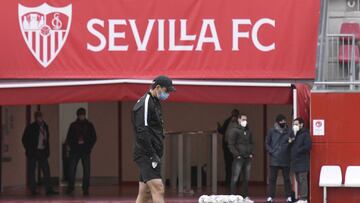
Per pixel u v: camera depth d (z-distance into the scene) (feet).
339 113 147.74
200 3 161.99
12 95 155.53
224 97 153.69
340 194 146.41
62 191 185.16
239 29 161.68
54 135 204.13
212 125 203.92
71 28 163.02
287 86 153.07
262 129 202.90
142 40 162.40
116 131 204.95
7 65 162.91
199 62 161.99
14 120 194.49
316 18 160.66
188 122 204.13
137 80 155.63
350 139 147.43
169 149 198.70
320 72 153.48
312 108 148.46
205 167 193.77
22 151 198.18
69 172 178.09
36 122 175.32
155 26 162.50
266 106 202.69
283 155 153.89
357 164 147.23
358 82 147.33
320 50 155.02
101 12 162.91
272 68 161.17
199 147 194.49
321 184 143.74
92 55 162.61
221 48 161.79
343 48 156.15
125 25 162.61
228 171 193.26
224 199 109.09
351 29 160.76
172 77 161.99
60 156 204.95
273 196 155.22
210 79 161.79
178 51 162.20
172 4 162.30
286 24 161.07
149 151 101.65
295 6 160.76
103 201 160.66
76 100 155.02
